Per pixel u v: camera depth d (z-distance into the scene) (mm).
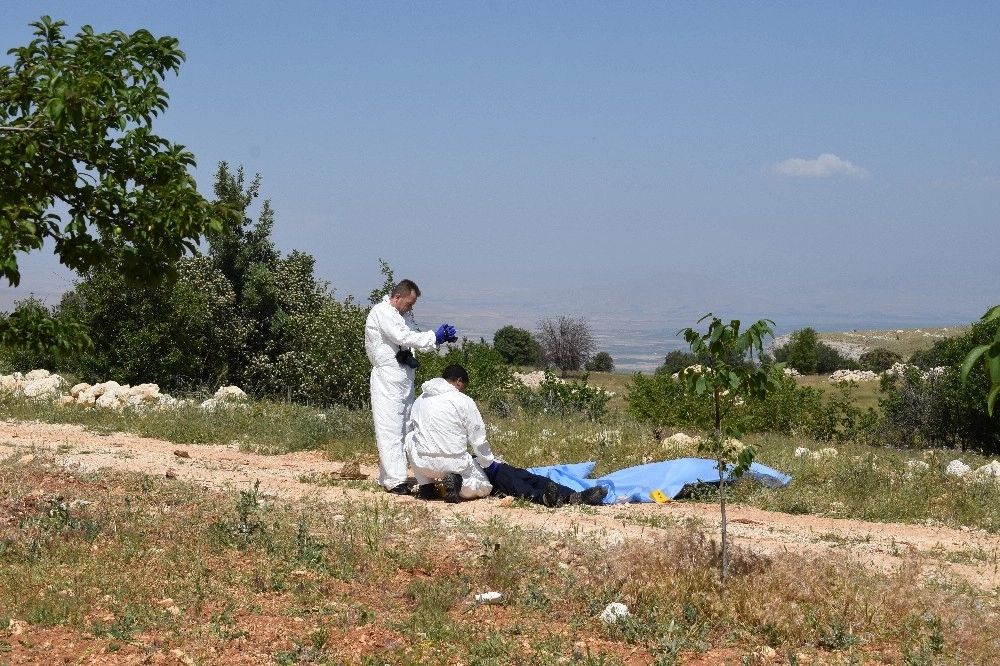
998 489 12258
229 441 15234
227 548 7430
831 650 6027
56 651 5172
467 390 26562
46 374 25219
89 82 6578
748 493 11648
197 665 5160
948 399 25906
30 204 7051
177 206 6828
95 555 7043
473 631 5988
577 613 6473
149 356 26656
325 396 26312
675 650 5777
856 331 119250
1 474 9789
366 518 8719
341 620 5973
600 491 10930
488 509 9945
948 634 6234
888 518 11031
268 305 32812
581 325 84438
